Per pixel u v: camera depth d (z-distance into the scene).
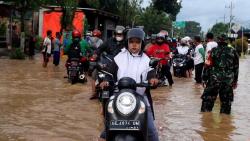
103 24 49.66
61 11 38.06
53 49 23.70
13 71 19.53
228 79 11.11
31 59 27.50
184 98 13.84
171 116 10.71
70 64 16.05
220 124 9.98
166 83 18.20
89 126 9.12
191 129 9.36
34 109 10.77
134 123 5.41
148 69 6.19
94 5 47.62
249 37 73.81
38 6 30.95
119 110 5.44
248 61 42.03
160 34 16.84
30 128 8.82
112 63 6.24
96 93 12.46
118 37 10.77
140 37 6.13
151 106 6.21
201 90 16.06
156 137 6.09
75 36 16.25
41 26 41.72
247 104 13.21
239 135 9.02
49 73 19.41
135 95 5.64
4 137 8.10
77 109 10.96
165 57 16.78
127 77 5.86
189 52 21.50
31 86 14.87
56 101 12.05
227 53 11.02
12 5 30.61
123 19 55.03
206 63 11.23
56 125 9.14
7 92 13.29
